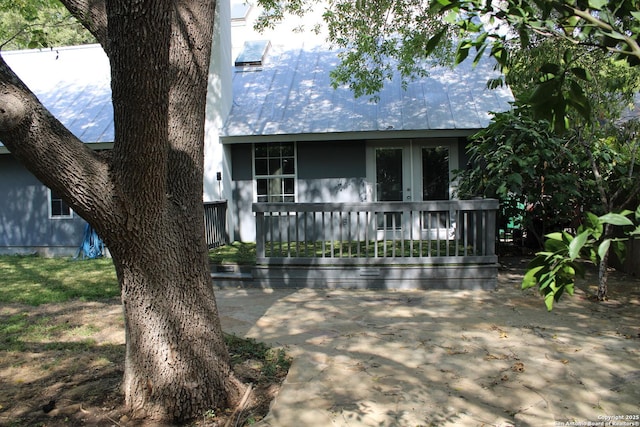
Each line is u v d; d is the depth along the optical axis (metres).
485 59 12.28
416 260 7.18
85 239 10.77
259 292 7.18
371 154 10.98
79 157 2.83
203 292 3.64
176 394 3.44
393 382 3.87
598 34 1.29
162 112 2.76
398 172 10.95
